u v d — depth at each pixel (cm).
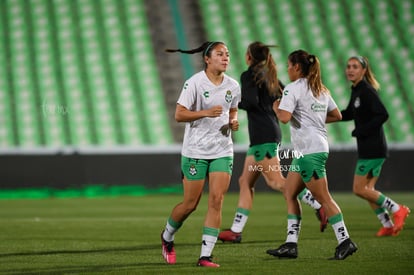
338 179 6662
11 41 9162
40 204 5641
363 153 3459
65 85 8675
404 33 9769
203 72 2492
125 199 6119
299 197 3272
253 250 2977
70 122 8169
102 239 3359
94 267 2527
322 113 2617
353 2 10094
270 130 3231
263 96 3238
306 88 2592
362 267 2497
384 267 2495
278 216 4531
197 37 9531
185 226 3919
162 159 6644
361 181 3459
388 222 3459
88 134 8050
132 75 8919
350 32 9750
